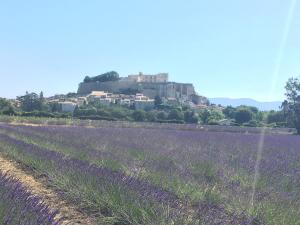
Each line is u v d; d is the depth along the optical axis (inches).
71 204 335.3
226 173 479.2
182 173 434.9
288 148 1005.2
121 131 1267.2
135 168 449.7
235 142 1080.2
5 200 223.5
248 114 3125.0
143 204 285.6
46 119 2010.3
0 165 546.0
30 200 229.8
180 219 257.0
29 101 3457.2
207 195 350.3
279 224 301.6
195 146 844.6
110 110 3006.9
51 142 748.0
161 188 351.3
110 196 307.7
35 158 511.8
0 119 1851.6
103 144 743.7
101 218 293.1
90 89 6392.7
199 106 4953.3
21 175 469.7
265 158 692.7
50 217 206.7
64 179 378.9
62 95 5851.4
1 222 196.9
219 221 264.7
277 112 3063.5
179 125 2176.4
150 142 882.1
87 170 382.0
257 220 305.3
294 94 2492.6
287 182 448.5
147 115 2869.1
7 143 705.0
